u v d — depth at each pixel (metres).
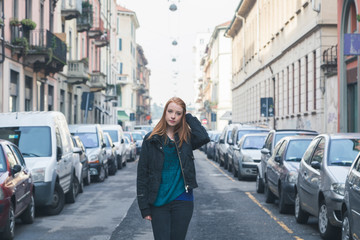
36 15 28.52
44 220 11.46
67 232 10.00
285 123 36.84
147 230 10.19
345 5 23.50
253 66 51.22
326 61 26.38
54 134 12.73
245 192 16.42
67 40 37.16
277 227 10.34
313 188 9.49
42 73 30.12
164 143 5.21
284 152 12.41
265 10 44.44
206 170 26.02
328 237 8.90
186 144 5.23
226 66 87.75
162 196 5.17
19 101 25.88
